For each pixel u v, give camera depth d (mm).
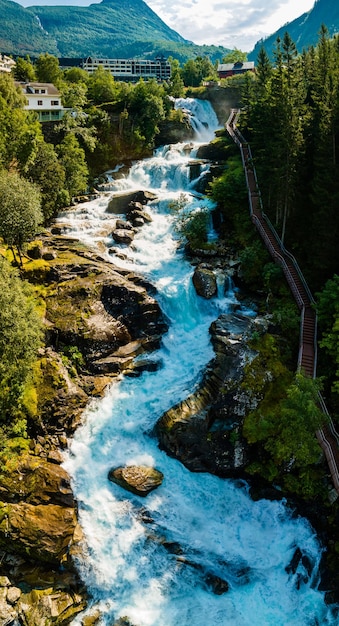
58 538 30797
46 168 62969
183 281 50844
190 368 43062
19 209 46594
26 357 36188
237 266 53000
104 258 53750
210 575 31688
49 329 43062
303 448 32219
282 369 37875
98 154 81188
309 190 49719
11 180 48219
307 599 30500
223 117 110000
